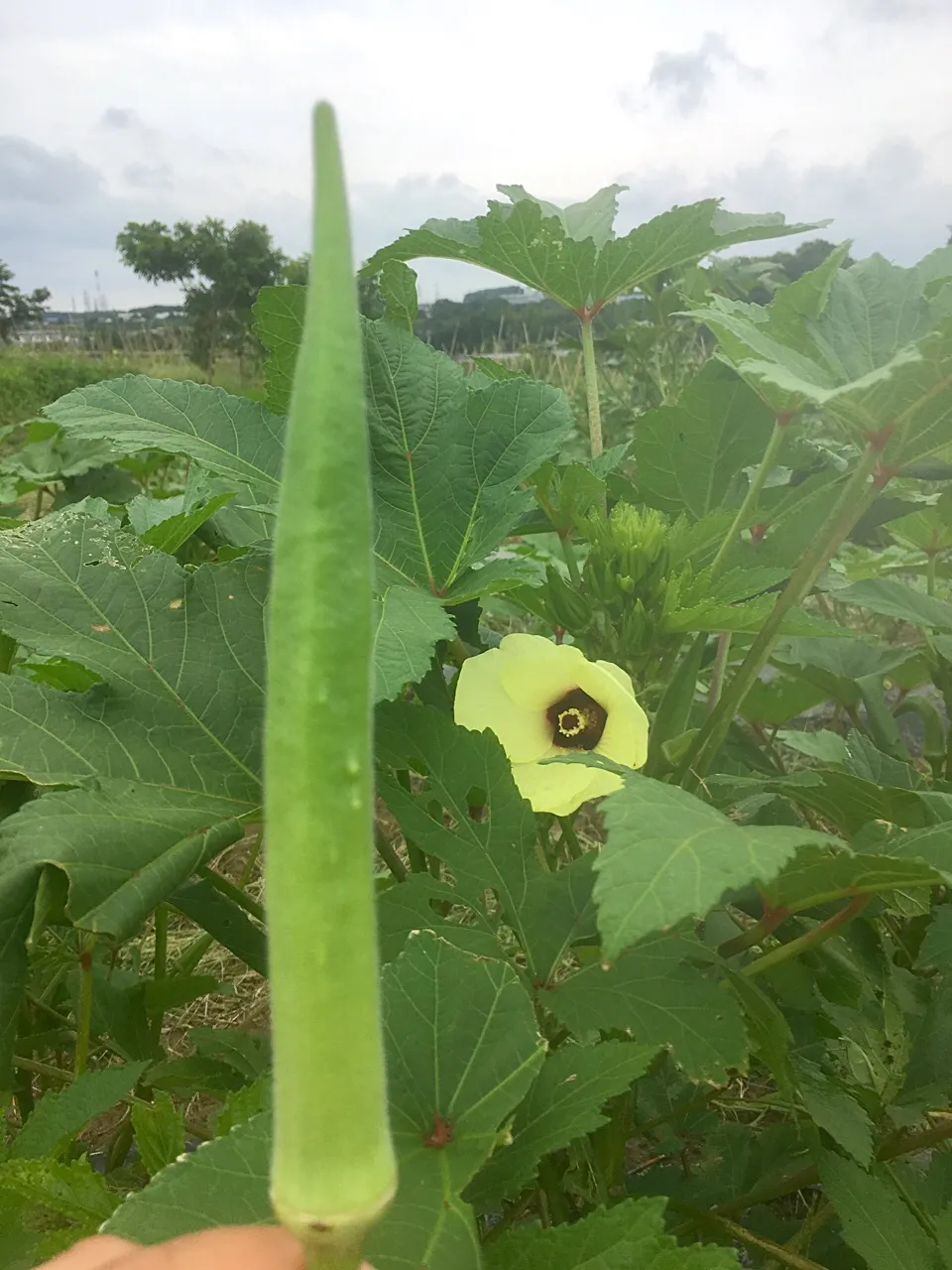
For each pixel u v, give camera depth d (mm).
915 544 664
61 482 1383
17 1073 483
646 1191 487
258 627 378
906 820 375
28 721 337
